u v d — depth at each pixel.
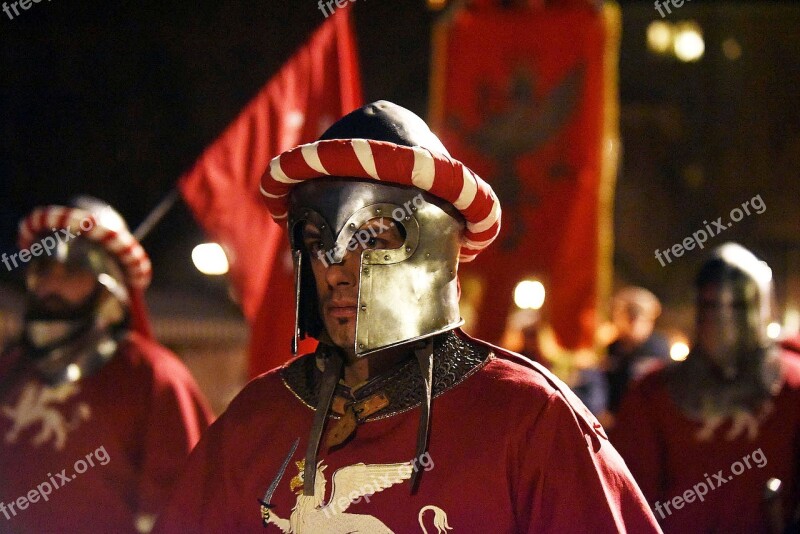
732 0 15.02
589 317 6.22
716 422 3.79
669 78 15.20
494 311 6.30
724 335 3.79
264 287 3.67
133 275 3.98
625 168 15.17
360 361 2.21
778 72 15.16
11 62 10.93
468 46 6.36
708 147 15.27
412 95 11.40
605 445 2.10
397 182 2.12
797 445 3.77
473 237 2.26
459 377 2.16
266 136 3.74
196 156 11.27
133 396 3.81
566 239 6.24
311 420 2.23
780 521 3.56
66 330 3.84
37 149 11.03
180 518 2.33
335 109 3.85
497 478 2.04
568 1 6.29
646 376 4.00
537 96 6.27
